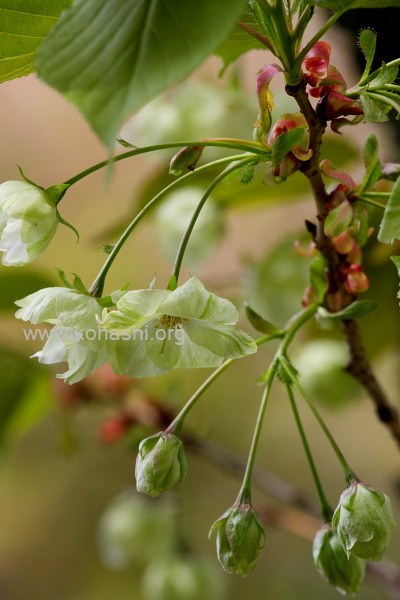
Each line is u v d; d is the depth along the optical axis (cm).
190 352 46
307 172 47
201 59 39
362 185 47
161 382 72
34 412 71
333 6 44
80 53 39
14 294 66
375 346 67
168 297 45
